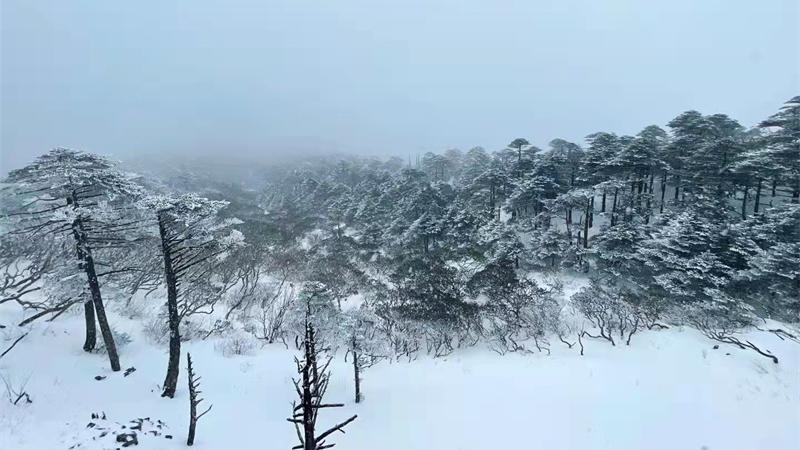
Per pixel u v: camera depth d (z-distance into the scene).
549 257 41.19
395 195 64.19
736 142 40.53
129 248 30.75
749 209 42.06
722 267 29.56
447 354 28.12
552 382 21.08
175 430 16.62
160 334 27.27
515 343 27.16
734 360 20.84
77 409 16.50
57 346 22.17
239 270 39.69
